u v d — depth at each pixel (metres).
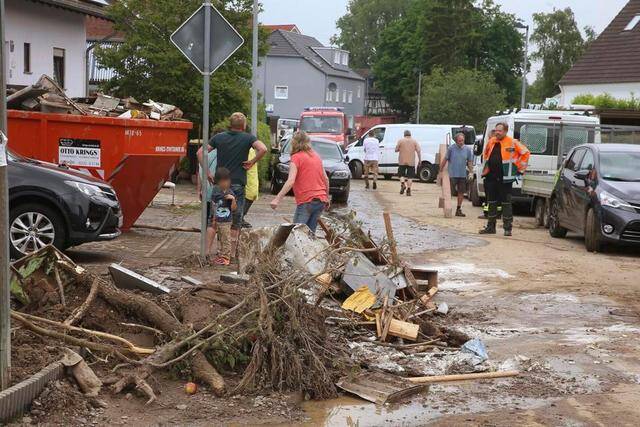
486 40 102.88
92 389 6.82
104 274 11.48
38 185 12.75
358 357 8.34
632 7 52.72
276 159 29.20
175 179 29.69
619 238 16.61
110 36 33.47
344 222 10.67
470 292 12.33
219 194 13.26
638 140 25.39
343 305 9.57
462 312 10.98
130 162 15.47
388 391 7.41
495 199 19.64
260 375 7.44
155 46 28.88
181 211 21.00
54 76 30.61
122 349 7.58
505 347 9.23
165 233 16.94
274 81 103.81
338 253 10.12
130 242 15.45
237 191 13.73
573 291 12.62
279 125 56.62
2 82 6.20
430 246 17.11
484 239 18.67
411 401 7.38
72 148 15.50
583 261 15.75
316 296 9.40
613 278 13.90
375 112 129.88
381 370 8.11
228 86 29.41
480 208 27.50
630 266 15.31
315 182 13.10
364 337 9.12
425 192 34.19
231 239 13.76
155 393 7.05
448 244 17.53
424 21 100.75
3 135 6.25
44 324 7.65
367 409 7.14
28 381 6.40
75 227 12.94
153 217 19.55
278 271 8.38
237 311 7.96
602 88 49.12
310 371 7.48
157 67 29.39
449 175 23.97
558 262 15.48
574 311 11.26
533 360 8.65
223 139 13.70
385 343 8.99
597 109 32.94
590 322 10.63
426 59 101.88
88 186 13.17
